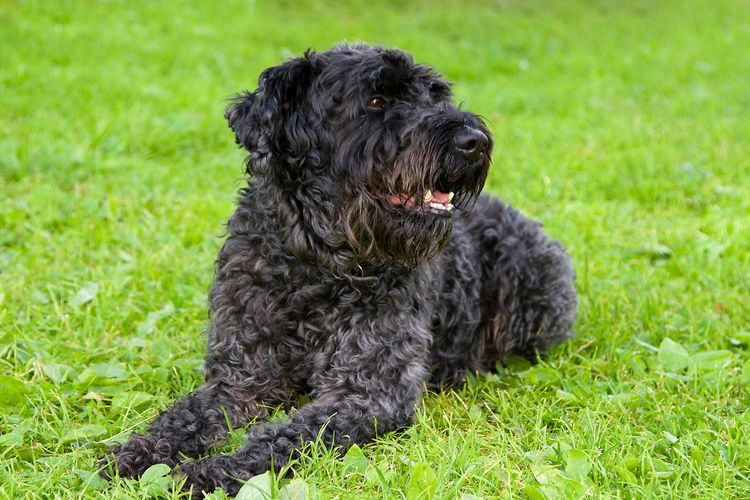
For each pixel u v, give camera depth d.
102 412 4.49
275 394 4.56
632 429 4.34
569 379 4.99
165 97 10.76
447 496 3.50
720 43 17.03
